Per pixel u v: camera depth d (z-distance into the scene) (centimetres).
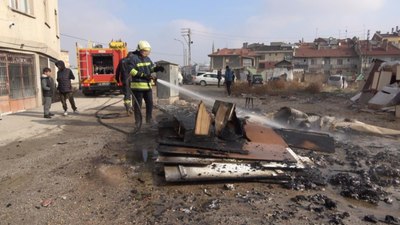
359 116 1231
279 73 6406
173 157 519
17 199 443
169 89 1355
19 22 1360
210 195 445
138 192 455
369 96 1656
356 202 437
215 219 379
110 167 558
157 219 381
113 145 702
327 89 3056
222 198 435
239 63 8781
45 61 1716
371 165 588
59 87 1134
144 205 418
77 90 2656
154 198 436
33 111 1319
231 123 639
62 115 1163
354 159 616
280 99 2038
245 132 623
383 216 396
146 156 614
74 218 389
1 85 1239
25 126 951
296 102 1820
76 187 479
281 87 3002
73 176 523
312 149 662
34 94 1501
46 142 752
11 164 591
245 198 436
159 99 1361
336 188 482
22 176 530
